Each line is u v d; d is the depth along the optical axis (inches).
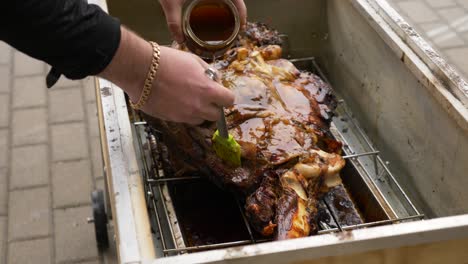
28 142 126.4
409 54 68.3
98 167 120.6
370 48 78.8
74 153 123.8
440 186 65.3
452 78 62.5
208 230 67.3
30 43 44.4
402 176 73.8
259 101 65.4
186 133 63.1
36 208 111.2
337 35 89.8
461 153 60.3
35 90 141.6
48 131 129.6
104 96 64.0
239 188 62.0
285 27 94.5
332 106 71.3
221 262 43.2
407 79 69.7
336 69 91.9
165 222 66.6
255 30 79.0
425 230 45.4
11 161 121.4
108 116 61.6
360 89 83.8
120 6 89.2
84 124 132.0
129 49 48.5
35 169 119.6
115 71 49.2
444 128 62.9
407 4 126.2
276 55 74.1
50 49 44.9
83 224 108.1
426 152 67.5
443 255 47.5
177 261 42.9
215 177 64.4
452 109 60.2
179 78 51.4
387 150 77.4
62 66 47.1
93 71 47.9
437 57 66.1
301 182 58.9
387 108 76.1
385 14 74.9
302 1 92.0
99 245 99.6
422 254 47.0
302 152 60.8
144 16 90.9
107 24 46.8
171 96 52.2
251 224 63.6
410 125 70.5
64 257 101.6
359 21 80.8
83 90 142.6
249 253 43.4
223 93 53.7
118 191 52.2
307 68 96.7
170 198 67.7
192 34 67.5
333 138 69.4
